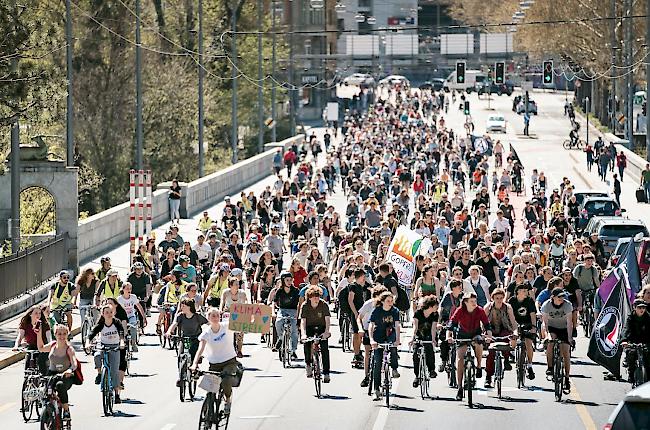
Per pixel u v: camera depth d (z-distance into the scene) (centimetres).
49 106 8738
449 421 4734
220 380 4250
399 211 10819
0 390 5766
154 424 4712
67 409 4409
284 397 5356
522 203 15112
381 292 5322
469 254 7500
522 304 5416
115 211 11850
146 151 17000
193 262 8306
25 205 11625
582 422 4712
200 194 15000
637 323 5034
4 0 8431
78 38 16038
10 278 8162
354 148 19112
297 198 13338
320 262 7950
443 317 5559
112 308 5038
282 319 6353
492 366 5556
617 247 7894
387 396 5078
